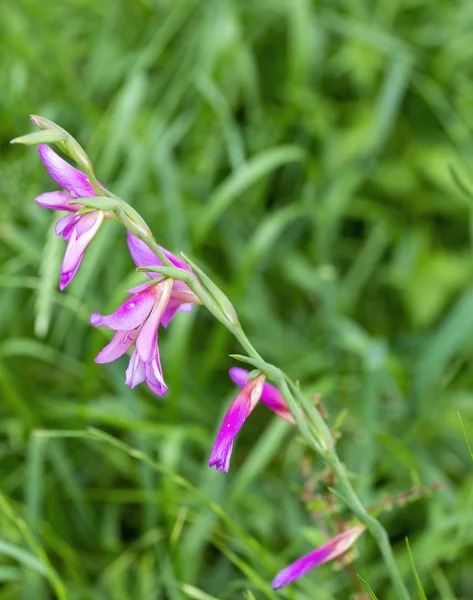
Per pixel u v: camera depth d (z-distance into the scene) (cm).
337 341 153
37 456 127
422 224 185
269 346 159
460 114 188
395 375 139
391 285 176
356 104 192
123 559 130
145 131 171
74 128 177
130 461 145
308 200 165
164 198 156
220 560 131
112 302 137
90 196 96
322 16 188
